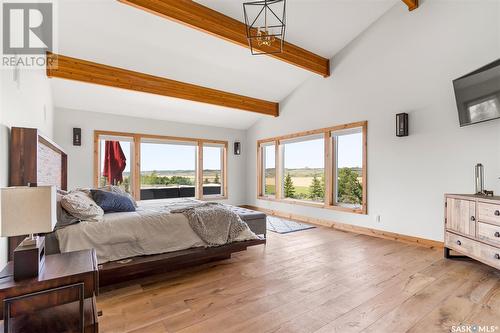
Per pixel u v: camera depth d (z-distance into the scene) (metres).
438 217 3.61
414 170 3.88
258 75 5.34
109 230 2.42
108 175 5.76
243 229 3.17
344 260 3.14
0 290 1.21
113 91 4.95
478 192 2.99
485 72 2.91
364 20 4.36
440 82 3.59
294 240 4.07
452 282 2.51
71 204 2.38
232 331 1.75
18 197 1.28
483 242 2.67
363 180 4.54
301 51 4.76
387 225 4.21
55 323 1.38
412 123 3.91
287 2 3.68
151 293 2.30
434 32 3.66
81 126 5.40
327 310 2.01
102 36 3.75
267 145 7.00
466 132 3.34
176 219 2.81
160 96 5.23
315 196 5.69
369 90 4.50
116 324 1.83
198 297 2.22
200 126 6.99
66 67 3.99
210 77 5.12
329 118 5.21
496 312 1.97
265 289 2.37
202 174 7.04
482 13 3.20
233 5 3.59
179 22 3.35
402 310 2.01
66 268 1.45
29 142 2.14
